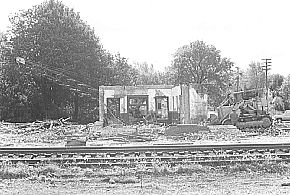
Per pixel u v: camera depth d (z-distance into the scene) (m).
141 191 18.86
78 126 63.41
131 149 27.86
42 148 28.36
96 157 26.36
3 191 19.16
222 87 127.31
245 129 56.22
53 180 21.62
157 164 24.44
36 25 86.12
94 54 87.31
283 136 47.84
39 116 83.62
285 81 136.25
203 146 28.30
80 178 22.06
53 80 83.69
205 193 18.23
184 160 25.23
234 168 23.80
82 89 84.88
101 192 18.81
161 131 50.84
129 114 68.38
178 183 20.75
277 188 19.25
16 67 83.12
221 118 59.91
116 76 92.31
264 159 25.05
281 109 112.38
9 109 81.62
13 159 25.47
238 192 18.39
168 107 68.69
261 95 59.31
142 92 68.81
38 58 83.88
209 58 127.88
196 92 68.75
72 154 27.16
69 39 85.12
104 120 67.88
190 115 68.19
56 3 89.62
